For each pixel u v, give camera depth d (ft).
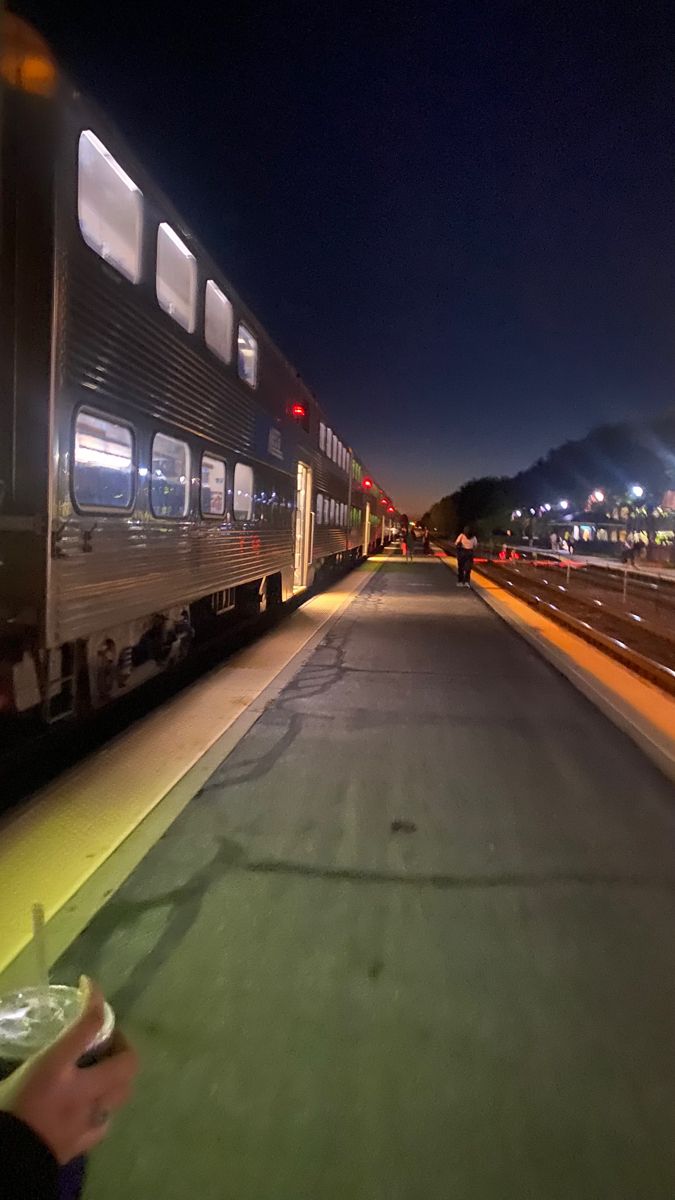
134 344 22.89
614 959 11.97
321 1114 8.68
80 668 22.72
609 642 42.50
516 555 185.26
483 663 36.04
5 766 21.99
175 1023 10.12
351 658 36.45
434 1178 7.92
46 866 14.48
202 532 31.24
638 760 21.98
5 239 17.08
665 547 167.32
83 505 19.72
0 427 17.34
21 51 16.90
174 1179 7.80
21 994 5.15
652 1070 9.56
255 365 40.45
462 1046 9.88
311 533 63.77
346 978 11.25
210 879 14.17
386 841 16.10
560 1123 8.68
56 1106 4.12
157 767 20.34
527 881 14.48
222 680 31.22
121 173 21.61
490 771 20.75
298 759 21.34
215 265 31.65
